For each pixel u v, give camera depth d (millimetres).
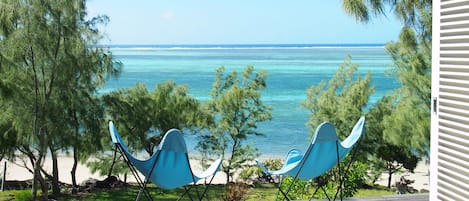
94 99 12461
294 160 4266
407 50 7066
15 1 10047
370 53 86312
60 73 10883
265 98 36375
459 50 2967
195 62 63219
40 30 10305
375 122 11414
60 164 20031
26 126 11055
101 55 11875
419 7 6375
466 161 2896
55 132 11375
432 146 3301
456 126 2990
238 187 10672
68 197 13383
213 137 14898
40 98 11125
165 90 14148
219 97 14859
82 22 11070
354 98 11984
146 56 78812
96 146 12328
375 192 12594
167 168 3449
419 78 7188
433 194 3297
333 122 12172
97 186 14383
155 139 14102
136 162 3363
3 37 10328
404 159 12586
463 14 2904
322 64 60031
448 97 3088
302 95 37500
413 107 7660
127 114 13188
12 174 17109
